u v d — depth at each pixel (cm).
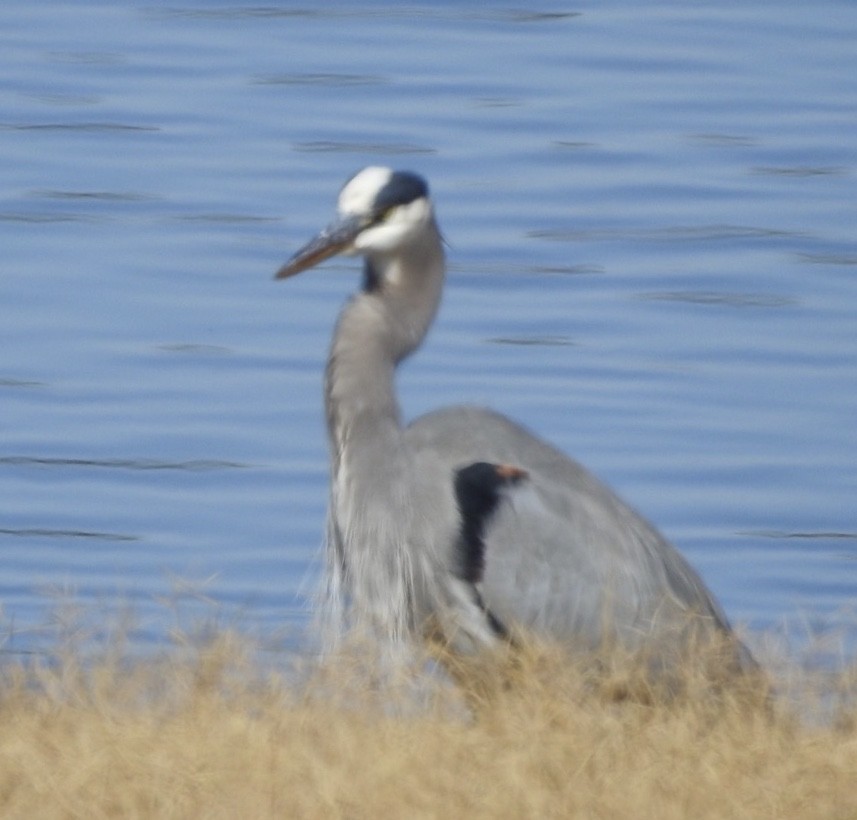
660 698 895
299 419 1745
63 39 2866
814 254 2159
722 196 2322
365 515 977
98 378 1809
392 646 943
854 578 1489
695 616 938
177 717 805
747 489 1634
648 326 1975
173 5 3089
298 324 1938
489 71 2767
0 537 1508
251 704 818
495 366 1853
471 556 945
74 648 868
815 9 3119
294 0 3133
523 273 2089
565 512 952
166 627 1057
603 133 2530
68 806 726
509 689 893
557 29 3005
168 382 1806
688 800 744
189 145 2420
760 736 795
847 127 2581
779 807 741
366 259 1052
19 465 1644
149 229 2144
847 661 931
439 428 973
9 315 1936
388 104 2609
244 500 1595
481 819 728
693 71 2805
